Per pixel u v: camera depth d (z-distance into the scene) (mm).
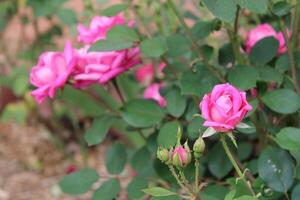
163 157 969
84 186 1214
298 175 1065
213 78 1174
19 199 1989
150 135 1230
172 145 1113
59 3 1607
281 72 1195
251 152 1312
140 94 1744
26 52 1978
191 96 1253
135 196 1216
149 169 1312
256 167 1179
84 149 2080
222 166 1193
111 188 1207
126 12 1528
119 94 1253
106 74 1188
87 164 2078
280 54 1262
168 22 1582
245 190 1015
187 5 1891
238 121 934
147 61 1674
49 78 1171
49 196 1995
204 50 1255
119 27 1169
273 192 1093
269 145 1158
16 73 2072
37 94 1174
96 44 1152
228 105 924
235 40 1202
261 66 1180
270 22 1369
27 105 2230
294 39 1218
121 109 1217
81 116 2258
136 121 1183
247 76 1124
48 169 2150
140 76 1576
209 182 1228
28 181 2086
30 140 2293
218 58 1270
